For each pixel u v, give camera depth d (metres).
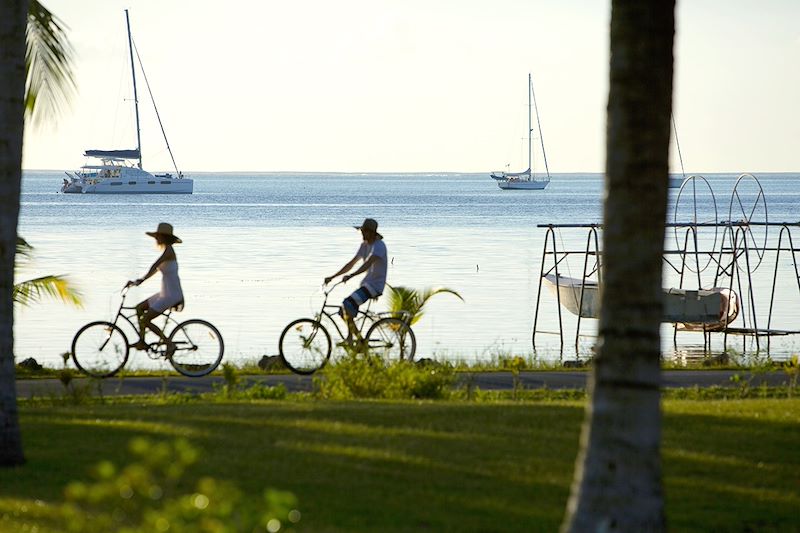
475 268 128.38
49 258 134.50
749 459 30.83
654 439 21.41
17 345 72.38
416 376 43.66
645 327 21.38
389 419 34.81
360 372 43.84
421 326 84.19
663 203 21.52
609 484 21.33
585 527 21.42
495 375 50.91
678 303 71.88
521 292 106.81
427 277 118.25
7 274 29.84
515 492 27.39
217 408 37.19
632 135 21.34
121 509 19.69
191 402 40.00
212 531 16.77
